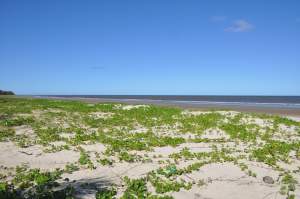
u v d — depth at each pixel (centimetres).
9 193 806
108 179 951
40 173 977
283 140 1558
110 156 1208
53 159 1160
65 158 1173
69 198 777
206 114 2412
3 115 2286
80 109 2895
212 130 1780
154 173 1002
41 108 2889
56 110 2805
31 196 793
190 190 882
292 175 1020
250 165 1104
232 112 2559
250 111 3431
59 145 1375
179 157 1190
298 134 1711
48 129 1741
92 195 823
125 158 1159
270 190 894
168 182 929
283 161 1168
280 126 1934
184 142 1477
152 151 1293
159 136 1623
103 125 1966
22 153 1238
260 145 1414
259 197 847
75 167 1056
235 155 1232
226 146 1393
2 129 1719
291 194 866
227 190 888
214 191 880
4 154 1216
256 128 1836
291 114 3025
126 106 3212
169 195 845
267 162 1134
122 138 1556
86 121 2098
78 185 893
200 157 1198
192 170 1040
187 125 1942
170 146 1387
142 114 2500
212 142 1483
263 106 4653
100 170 1038
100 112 2700
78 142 1423
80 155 1211
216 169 1056
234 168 1070
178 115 2417
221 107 4309
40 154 1226
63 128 1814
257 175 1010
